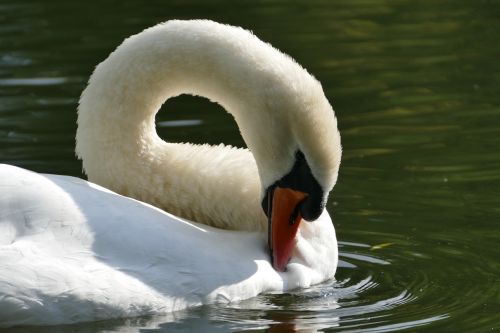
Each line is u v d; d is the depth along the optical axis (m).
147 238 11.48
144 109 12.96
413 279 12.82
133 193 13.01
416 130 18.31
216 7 25.69
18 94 19.97
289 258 12.69
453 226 14.43
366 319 11.62
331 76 21.16
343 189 15.91
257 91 12.36
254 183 13.02
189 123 18.86
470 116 18.91
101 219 11.41
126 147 12.96
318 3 26.14
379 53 22.50
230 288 11.78
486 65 21.58
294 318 11.68
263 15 25.11
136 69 12.89
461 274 12.90
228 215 13.00
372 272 13.16
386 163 16.92
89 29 23.86
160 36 12.88
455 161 16.88
